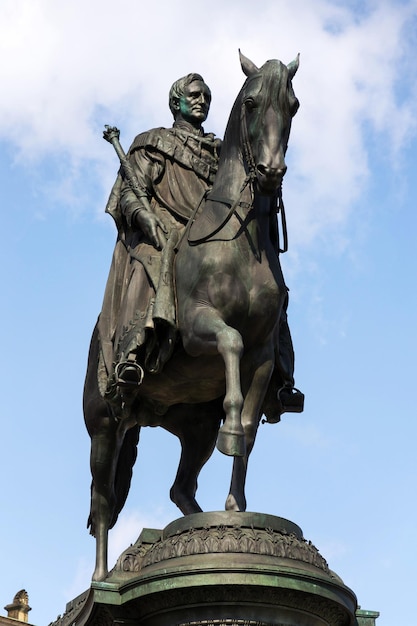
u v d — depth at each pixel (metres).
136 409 9.87
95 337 10.20
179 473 10.12
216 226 9.27
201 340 9.00
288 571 8.27
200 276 9.15
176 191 9.95
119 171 10.26
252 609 8.29
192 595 8.30
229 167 9.45
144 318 9.29
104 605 8.61
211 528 8.50
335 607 8.53
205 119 10.42
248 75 9.34
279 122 9.00
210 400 9.95
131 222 9.82
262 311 9.19
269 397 9.88
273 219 9.46
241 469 8.95
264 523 8.57
